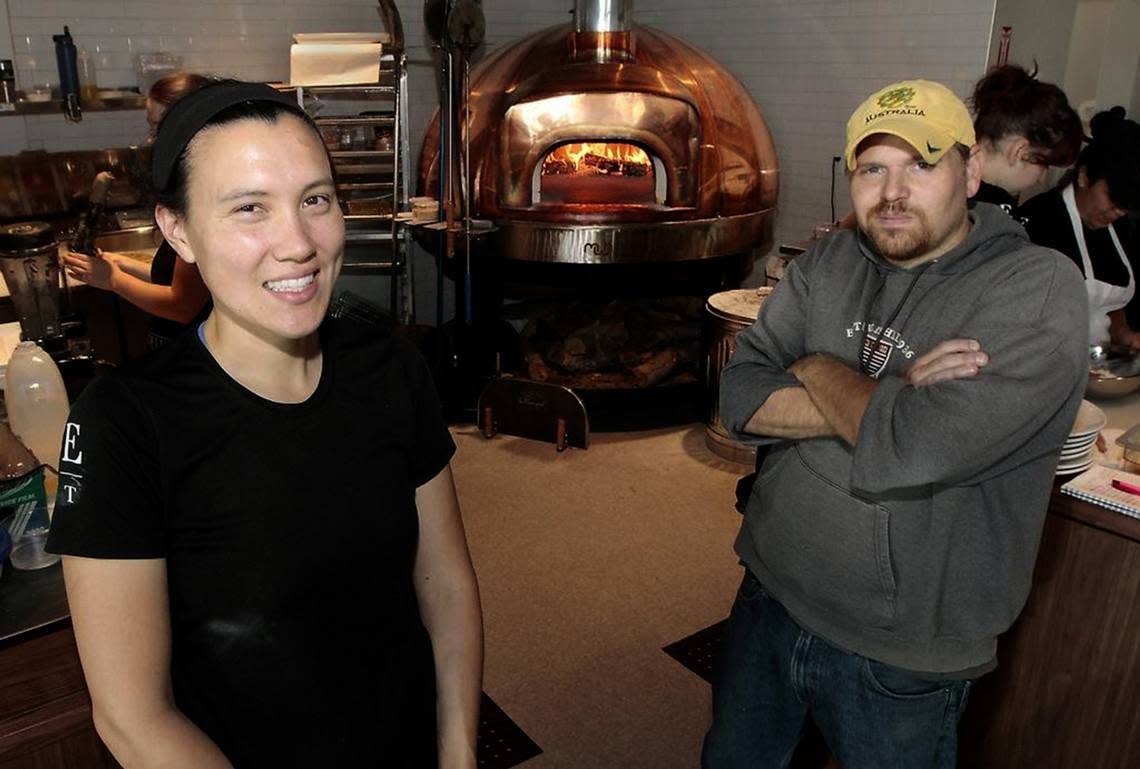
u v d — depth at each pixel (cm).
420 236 429
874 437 128
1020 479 133
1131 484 167
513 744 220
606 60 391
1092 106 399
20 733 97
